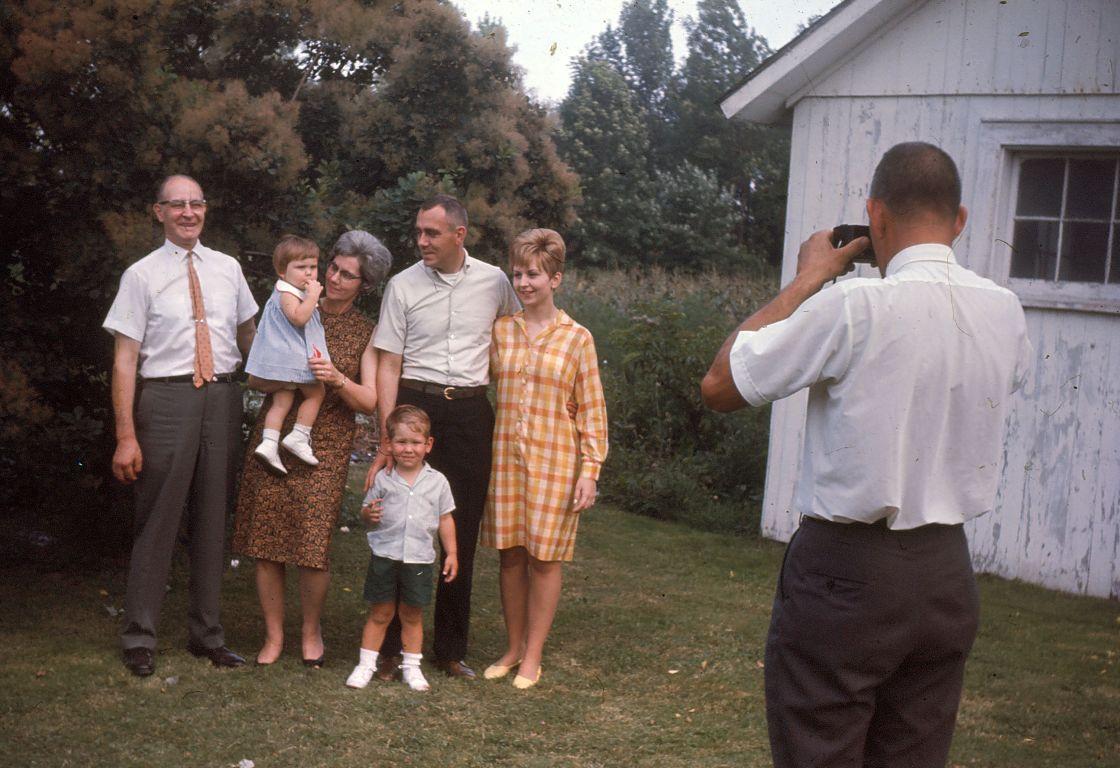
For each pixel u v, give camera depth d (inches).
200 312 179.6
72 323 234.2
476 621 224.4
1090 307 269.1
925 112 286.0
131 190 220.8
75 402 241.8
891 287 97.4
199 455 182.1
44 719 159.0
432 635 212.7
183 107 221.5
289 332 179.3
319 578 184.4
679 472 350.9
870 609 96.7
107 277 218.1
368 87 299.6
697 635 218.5
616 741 163.2
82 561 242.2
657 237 1208.8
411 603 178.9
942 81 283.4
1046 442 275.9
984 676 200.7
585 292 630.5
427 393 185.2
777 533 309.4
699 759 157.2
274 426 181.8
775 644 102.7
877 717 103.3
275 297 181.5
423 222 183.0
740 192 1412.4
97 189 220.1
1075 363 272.4
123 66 211.2
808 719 99.7
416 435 178.2
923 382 96.0
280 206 241.4
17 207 226.1
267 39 270.2
